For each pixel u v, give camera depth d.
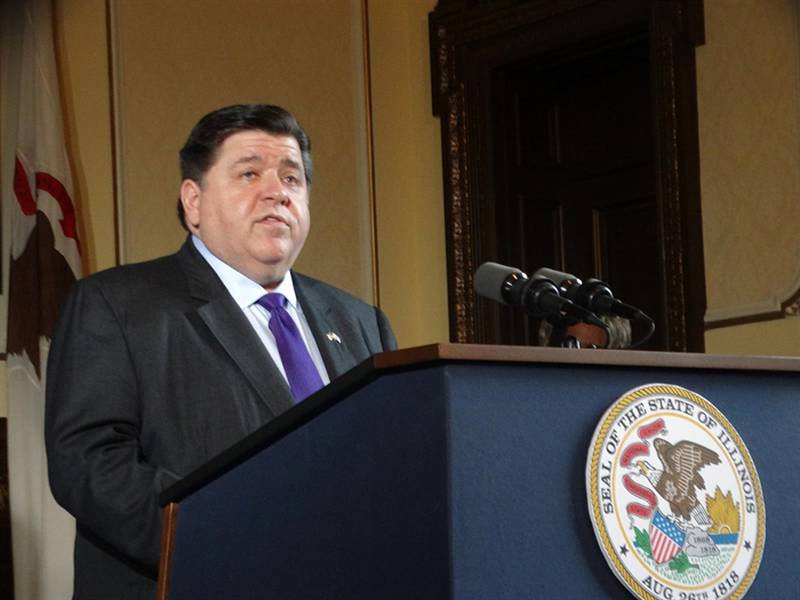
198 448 2.39
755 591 1.53
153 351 2.45
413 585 1.40
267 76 6.25
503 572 1.38
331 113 6.43
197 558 1.73
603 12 5.98
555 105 6.69
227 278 2.64
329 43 6.47
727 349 5.39
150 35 5.91
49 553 5.04
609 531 1.43
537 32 6.26
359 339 2.76
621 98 6.44
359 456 1.49
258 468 1.65
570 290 2.15
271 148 2.67
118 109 5.75
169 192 5.84
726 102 5.48
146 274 2.60
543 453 1.43
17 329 5.20
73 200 5.44
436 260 6.57
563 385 1.47
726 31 5.51
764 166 5.32
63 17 5.68
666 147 5.67
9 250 5.32
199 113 6.00
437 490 1.38
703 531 1.50
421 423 1.41
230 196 2.63
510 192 6.46
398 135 6.66
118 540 2.21
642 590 1.44
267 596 1.61
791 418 1.64
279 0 6.33
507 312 6.41
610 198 6.47
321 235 6.32
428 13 6.71
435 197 6.61
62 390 2.41
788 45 5.25
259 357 2.48
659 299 6.25
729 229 5.43
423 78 6.70
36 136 5.37
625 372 1.52
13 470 5.10
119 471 2.26
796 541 1.59
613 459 1.46
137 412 2.41
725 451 1.54
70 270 5.30
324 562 1.53
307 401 1.55
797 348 5.14
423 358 1.41
